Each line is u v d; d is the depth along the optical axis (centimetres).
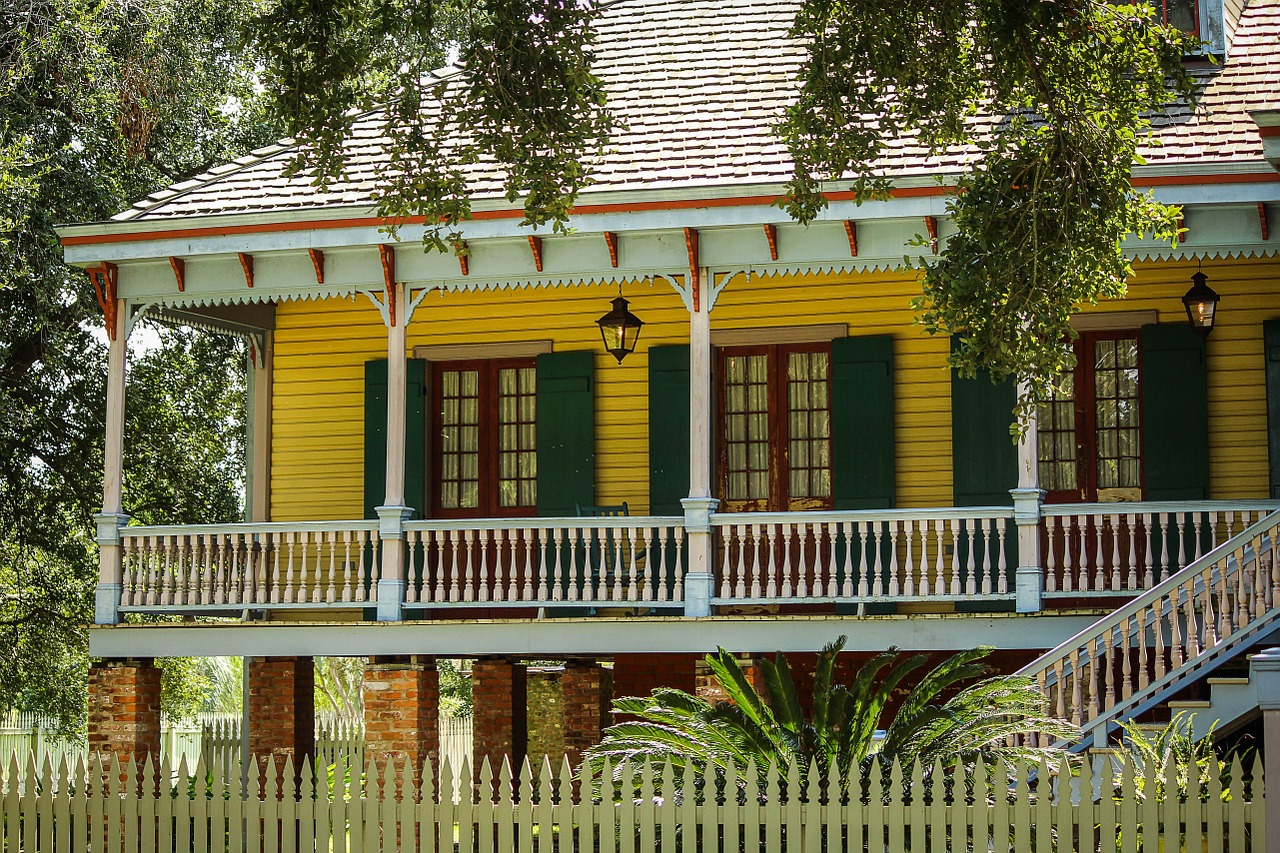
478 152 1107
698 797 919
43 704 2477
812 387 1583
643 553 1584
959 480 1503
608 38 1789
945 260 1084
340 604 1464
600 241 1429
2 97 2041
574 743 1706
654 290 1620
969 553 1346
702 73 1675
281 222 1451
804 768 924
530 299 1653
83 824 1020
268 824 964
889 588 1377
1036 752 947
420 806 927
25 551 2312
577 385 1614
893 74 1105
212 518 2412
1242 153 1337
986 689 957
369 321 1700
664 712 973
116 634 1488
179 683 2877
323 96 1088
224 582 1516
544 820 898
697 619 1376
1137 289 1502
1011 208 1065
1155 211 1111
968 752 920
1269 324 1441
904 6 1079
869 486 1530
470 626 1423
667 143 1522
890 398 1534
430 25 1111
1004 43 1026
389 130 1123
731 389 1600
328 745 1928
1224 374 1473
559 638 1405
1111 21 1067
